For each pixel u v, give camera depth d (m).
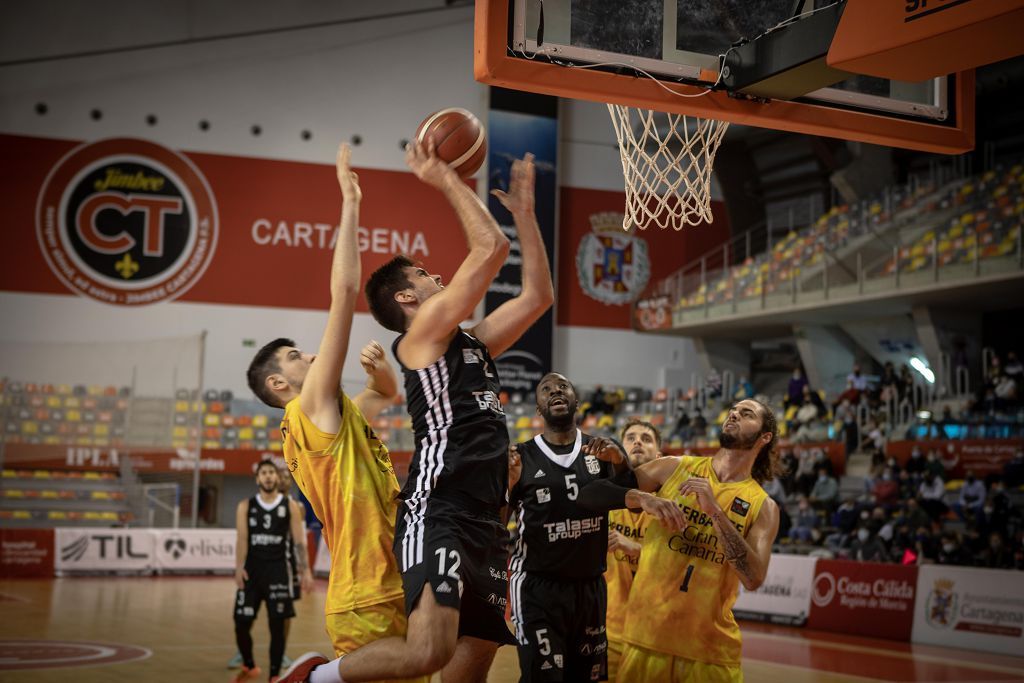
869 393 19.31
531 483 4.57
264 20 23.38
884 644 11.41
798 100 5.64
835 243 21.91
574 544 4.52
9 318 21.38
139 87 22.52
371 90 23.86
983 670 9.54
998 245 18.19
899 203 22.27
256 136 23.16
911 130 5.85
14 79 21.80
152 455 21.09
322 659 3.66
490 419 3.57
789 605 13.16
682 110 5.44
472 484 3.52
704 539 4.50
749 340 25.30
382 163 23.80
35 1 22.03
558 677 4.44
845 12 4.83
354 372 22.75
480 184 23.59
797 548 15.92
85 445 20.83
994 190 20.33
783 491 16.98
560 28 5.17
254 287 22.89
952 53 4.68
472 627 3.61
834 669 9.39
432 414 3.56
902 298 19.67
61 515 20.03
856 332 22.19
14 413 20.95
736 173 26.09
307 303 23.16
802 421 19.55
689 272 25.69
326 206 23.44
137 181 22.36
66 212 21.89
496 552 3.62
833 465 17.95
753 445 4.65
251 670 8.15
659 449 5.57
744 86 5.46
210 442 21.78
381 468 3.92
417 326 3.51
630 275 25.28
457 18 24.41
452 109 3.75
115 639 10.10
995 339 20.56
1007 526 13.73
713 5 5.51
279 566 8.11
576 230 24.97
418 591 3.40
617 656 5.02
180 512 21.12
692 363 25.72
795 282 21.41
